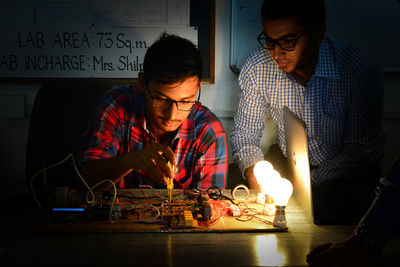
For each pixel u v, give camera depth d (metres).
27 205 1.27
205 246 1.01
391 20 2.40
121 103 1.54
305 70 1.73
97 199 1.28
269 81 1.84
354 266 0.89
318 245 1.03
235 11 2.38
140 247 0.99
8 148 2.54
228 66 2.46
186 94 1.24
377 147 1.82
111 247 0.99
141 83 1.41
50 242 1.02
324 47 1.75
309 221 1.20
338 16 2.41
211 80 2.44
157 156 1.22
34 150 1.83
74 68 2.44
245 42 2.41
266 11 1.45
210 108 2.50
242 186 1.38
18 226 1.12
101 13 2.39
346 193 1.38
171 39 1.30
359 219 1.17
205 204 1.19
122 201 1.31
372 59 1.75
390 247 1.01
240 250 0.99
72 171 1.86
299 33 1.44
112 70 2.44
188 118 1.54
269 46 1.52
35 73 2.44
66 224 1.12
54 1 2.38
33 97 2.49
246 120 1.93
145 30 2.41
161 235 1.07
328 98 1.79
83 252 0.96
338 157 1.83
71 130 1.87
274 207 1.22
